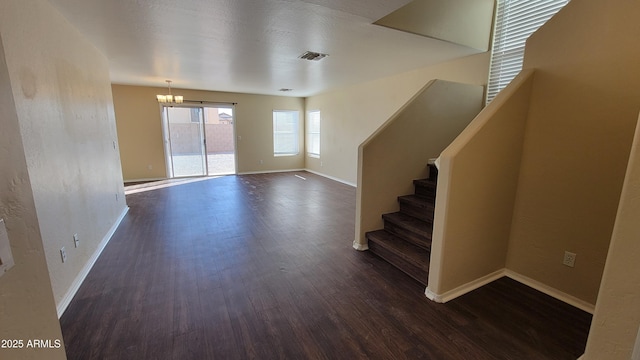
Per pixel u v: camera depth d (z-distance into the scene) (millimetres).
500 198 2424
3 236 693
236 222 4141
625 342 1081
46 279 869
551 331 1914
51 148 2139
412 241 2887
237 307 2168
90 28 2787
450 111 3426
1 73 708
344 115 6902
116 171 4180
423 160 3373
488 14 3455
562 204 2234
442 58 3932
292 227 3949
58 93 2334
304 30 2863
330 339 1847
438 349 1765
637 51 1802
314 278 2605
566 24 2109
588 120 2049
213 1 2248
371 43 3275
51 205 2076
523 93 2316
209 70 4844
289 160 9039
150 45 3373
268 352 1733
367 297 2312
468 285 2410
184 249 3203
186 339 1827
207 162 8047
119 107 6793
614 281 1087
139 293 2336
